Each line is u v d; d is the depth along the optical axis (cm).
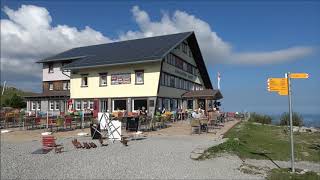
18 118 2652
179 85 3875
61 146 1517
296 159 1395
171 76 3606
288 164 1265
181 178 951
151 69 3253
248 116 3931
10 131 2303
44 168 1083
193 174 999
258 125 3088
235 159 1277
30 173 1017
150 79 3250
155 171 1029
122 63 3272
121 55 3547
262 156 1401
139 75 3316
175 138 1833
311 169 1201
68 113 2984
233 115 4097
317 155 1497
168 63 3497
